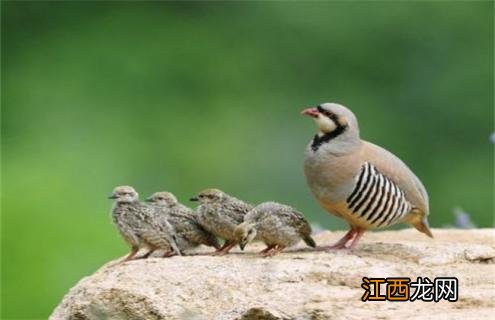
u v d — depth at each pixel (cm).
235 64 3281
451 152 3089
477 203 2969
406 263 1229
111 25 3322
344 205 1282
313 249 1288
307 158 1299
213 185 2967
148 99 3156
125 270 1195
